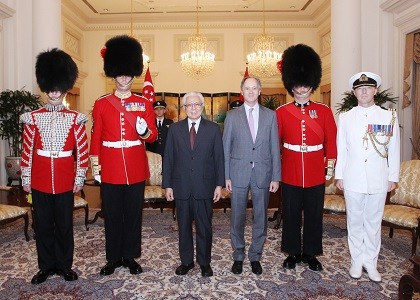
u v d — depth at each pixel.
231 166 3.06
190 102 2.98
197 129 3.02
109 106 3.03
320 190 3.15
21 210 3.95
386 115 2.96
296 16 10.79
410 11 5.78
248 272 3.16
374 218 2.98
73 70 2.98
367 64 6.46
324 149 3.24
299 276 3.09
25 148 2.89
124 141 3.00
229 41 11.06
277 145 3.06
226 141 3.06
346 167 3.05
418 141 5.97
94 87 11.10
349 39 6.12
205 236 3.04
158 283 2.96
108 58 3.04
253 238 3.12
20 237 4.20
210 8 10.20
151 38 11.06
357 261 3.07
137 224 3.14
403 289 2.11
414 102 6.07
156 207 5.72
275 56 9.12
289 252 3.24
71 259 3.03
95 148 3.01
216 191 3.04
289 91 3.23
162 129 5.96
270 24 10.98
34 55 6.34
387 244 3.97
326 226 4.61
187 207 3.04
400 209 3.69
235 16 10.78
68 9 9.70
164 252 3.68
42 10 6.27
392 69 6.32
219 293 2.79
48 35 6.31
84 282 2.97
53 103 2.93
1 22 6.32
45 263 2.99
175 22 10.98
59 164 2.87
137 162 3.05
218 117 10.60
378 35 6.43
